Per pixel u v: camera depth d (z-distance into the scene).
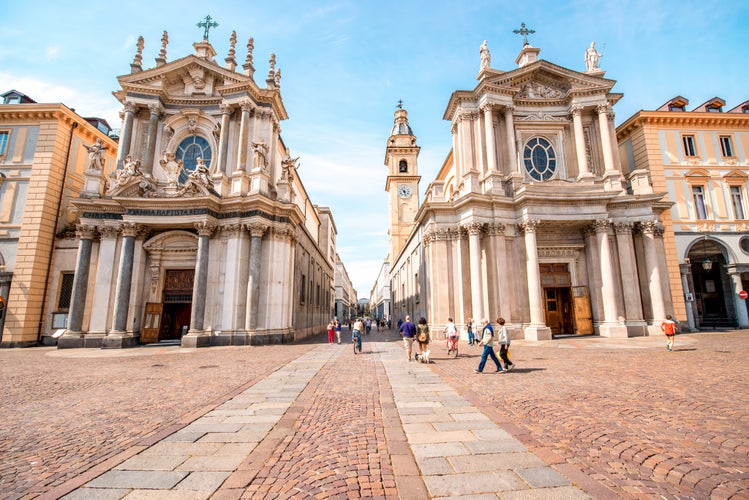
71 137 27.14
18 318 23.44
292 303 25.27
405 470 4.48
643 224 24.39
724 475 4.24
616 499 3.70
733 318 28.22
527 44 29.30
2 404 8.05
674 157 28.28
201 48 27.98
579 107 26.61
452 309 24.69
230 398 8.41
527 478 4.22
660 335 22.80
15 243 24.75
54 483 4.31
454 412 7.00
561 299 25.92
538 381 9.76
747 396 7.69
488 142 25.62
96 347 21.42
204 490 4.11
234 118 25.77
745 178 28.09
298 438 5.77
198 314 21.39
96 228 23.14
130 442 5.68
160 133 25.91
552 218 23.34
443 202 25.45
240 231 22.88
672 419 6.32
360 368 12.69
